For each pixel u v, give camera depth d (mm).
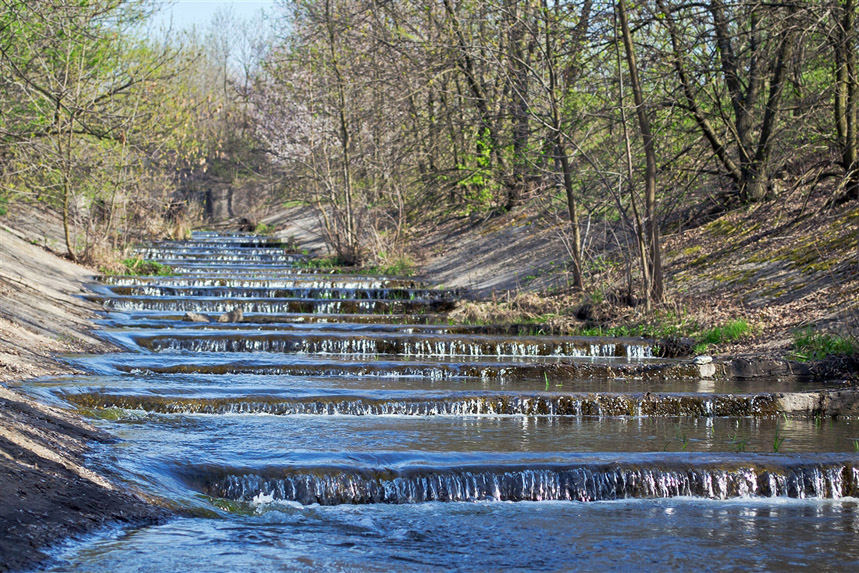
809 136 18781
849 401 12203
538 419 11594
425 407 11742
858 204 18672
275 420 10898
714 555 6457
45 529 5973
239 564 5867
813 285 16906
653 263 18828
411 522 7203
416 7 24047
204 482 7785
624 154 20125
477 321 20812
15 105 20094
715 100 21656
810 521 7445
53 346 14391
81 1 18734
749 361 14453
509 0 20531
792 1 17219
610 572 6055
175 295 23891
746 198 22047
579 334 18922
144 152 25641
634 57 18344
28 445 7324
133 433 9438
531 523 7254
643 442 10000
